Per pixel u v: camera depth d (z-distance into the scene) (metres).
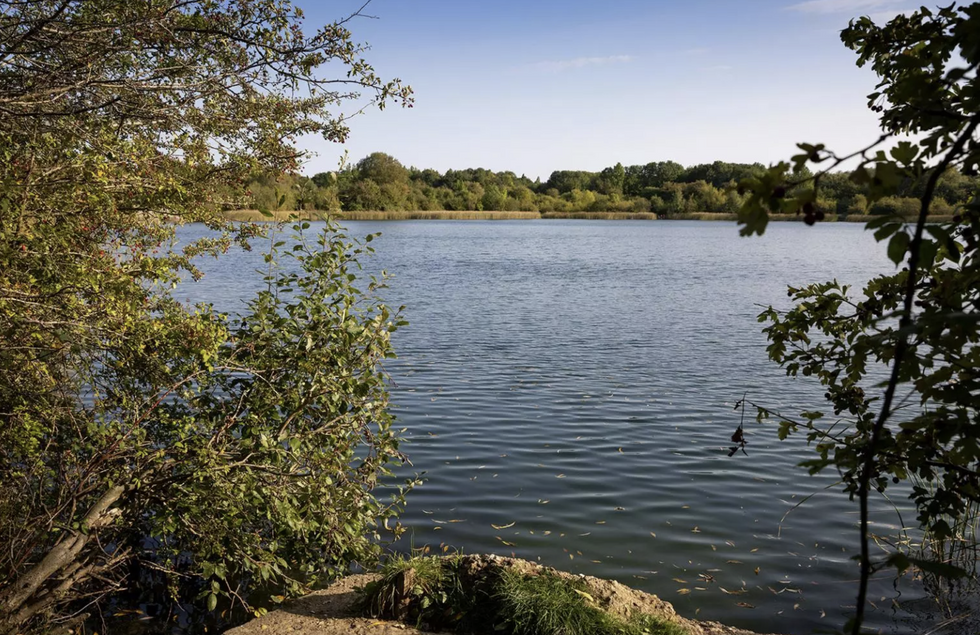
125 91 5.45
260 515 6.53
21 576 5.36
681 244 79.31
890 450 3.21
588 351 18.39
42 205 4.79
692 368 16.36
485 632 5.62
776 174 2.04
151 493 5.91
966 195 3.41
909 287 2.17
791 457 10.31
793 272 44.59
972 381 2.56
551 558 7.25
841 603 6.43
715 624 6.01
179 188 5.30
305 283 6.81
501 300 29.55
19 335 4.71
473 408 12.77
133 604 6.32
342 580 6.78
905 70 3.44
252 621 5.88
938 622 6.08
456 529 7.88
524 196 185.62
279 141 6.18
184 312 5.82
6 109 4.68
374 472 6.99
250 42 5.69
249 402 6.50
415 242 76.38
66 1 4.71
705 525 8.04
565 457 10.24
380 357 6.90
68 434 5.86
